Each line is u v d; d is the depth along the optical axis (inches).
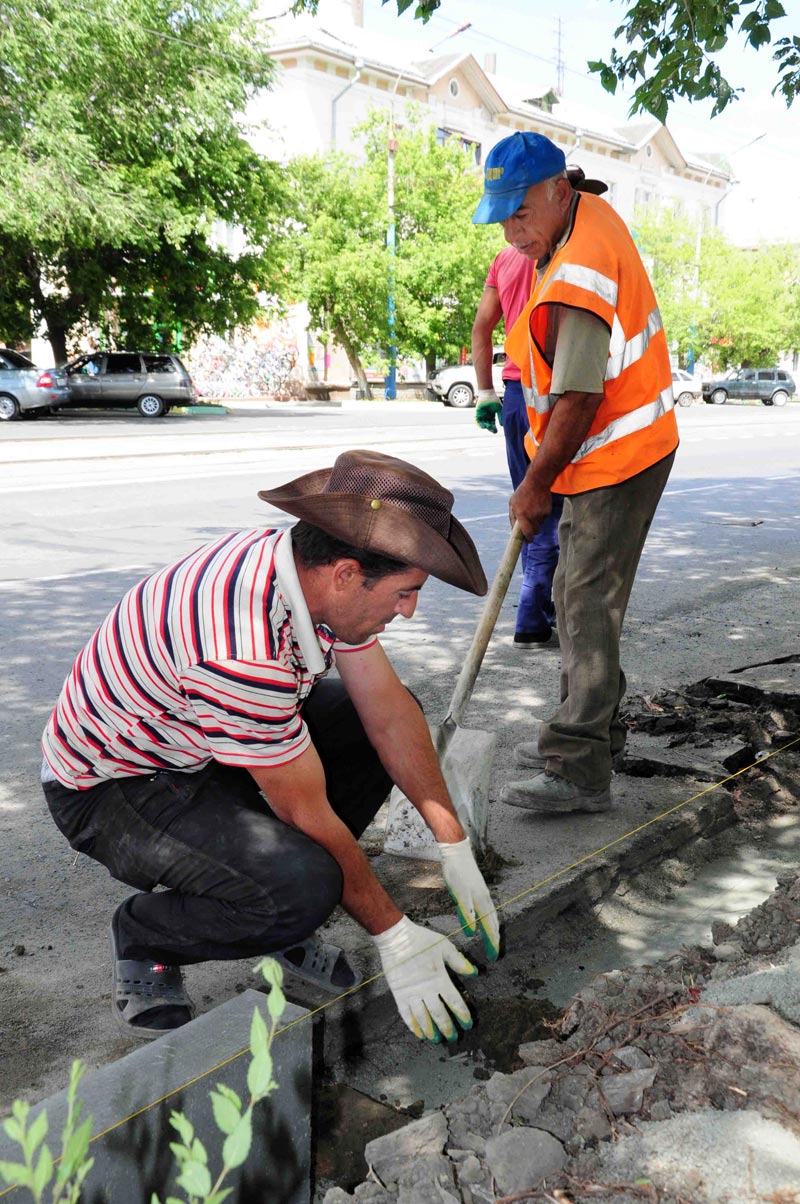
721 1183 61.6
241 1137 34.3
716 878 112.6
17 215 734.5
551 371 111.6
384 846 110.0
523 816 117.6
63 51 748.0
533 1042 79.8
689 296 1583.4
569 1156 65.9
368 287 1085.8
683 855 115.1
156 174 805.9
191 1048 62.1
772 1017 73.8
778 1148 63.7
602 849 108.0
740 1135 64.9
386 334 1103.0
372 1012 84.7
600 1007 81.0
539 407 114.8
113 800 78.7
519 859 106.6
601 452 109.9
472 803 103.7
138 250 871.1
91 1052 81.3
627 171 1676.9
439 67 1317.7
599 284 103.0
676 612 226.7
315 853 75.3
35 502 370.6
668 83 209.3
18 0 722.2
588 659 113.7
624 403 109.0
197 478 441.1
